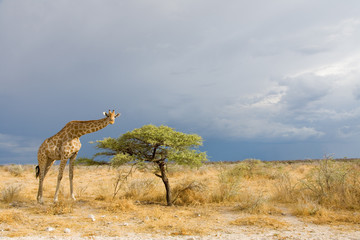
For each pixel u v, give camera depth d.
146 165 10.64
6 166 27.23
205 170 23.91
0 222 7.51
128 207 9.59
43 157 11.08
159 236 6.30
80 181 18.84
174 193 11.68
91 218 8.15
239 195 11.62
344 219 7.91
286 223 7.64
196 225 7.46
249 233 6.64
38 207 9.56
